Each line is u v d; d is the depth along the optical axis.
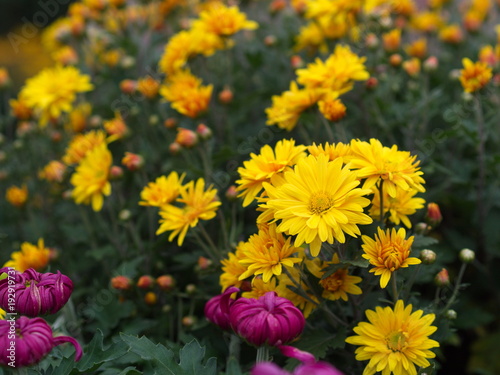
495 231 0.70
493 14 1.01
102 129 0.79
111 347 0.48
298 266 0.50
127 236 0.71
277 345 0.44
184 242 0.69
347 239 0.49
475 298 0.74
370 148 0.48
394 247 0.47
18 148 0.82
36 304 0.45
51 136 0.84
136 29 0.92
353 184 0.46
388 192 0.47
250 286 0.52
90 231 0.70
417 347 0.48
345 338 0.51
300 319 0.45
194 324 0.59
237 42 0.95
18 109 0.81
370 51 0.75
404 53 0.86
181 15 0.95
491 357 0.69
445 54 0.87
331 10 0.72
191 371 0.48
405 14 0.87
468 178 0.72
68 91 0.74
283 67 0.86
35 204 0.84
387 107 0.70
